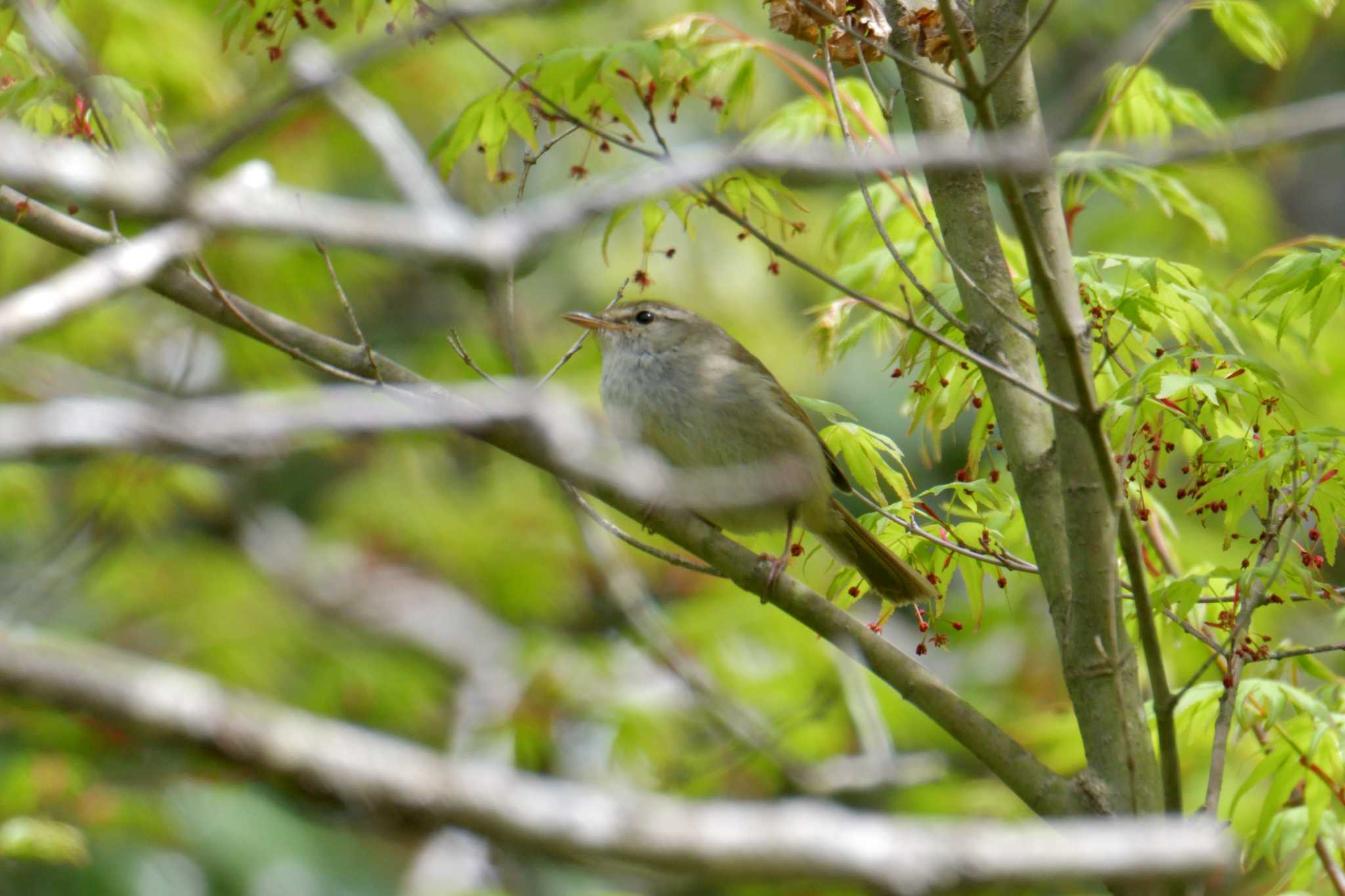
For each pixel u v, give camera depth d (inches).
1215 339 328.8
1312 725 300.8
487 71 599.5
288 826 567.8
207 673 572.1
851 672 467.5
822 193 684.7
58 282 155.2
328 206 149.1
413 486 676.7
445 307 706.2
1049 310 228.5
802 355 696.4
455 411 162.7
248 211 140.3
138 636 591.2
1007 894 139.9
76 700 115.5
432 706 619.2
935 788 482.3
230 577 625.6
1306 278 306.3
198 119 518.6
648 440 369.4
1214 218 387.2
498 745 526.3
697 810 128.9
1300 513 257.8
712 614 536.4
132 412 126.3
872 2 289.9
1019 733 469.1
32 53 309.0
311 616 647.1
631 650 570.3
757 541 415.2
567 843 124.3
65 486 603.5
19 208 295.3
